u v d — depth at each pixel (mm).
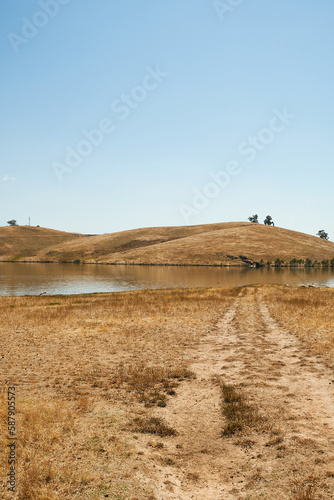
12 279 73375
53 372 11031
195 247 157750
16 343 15438
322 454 5766
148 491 4941
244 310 25516
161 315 23266
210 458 5973
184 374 10664
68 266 126375
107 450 6016
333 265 135750
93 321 21141
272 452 5988
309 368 11070
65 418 7262
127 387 9578
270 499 4715
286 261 141125
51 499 4637
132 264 139500
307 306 25781
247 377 10266
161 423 7242
